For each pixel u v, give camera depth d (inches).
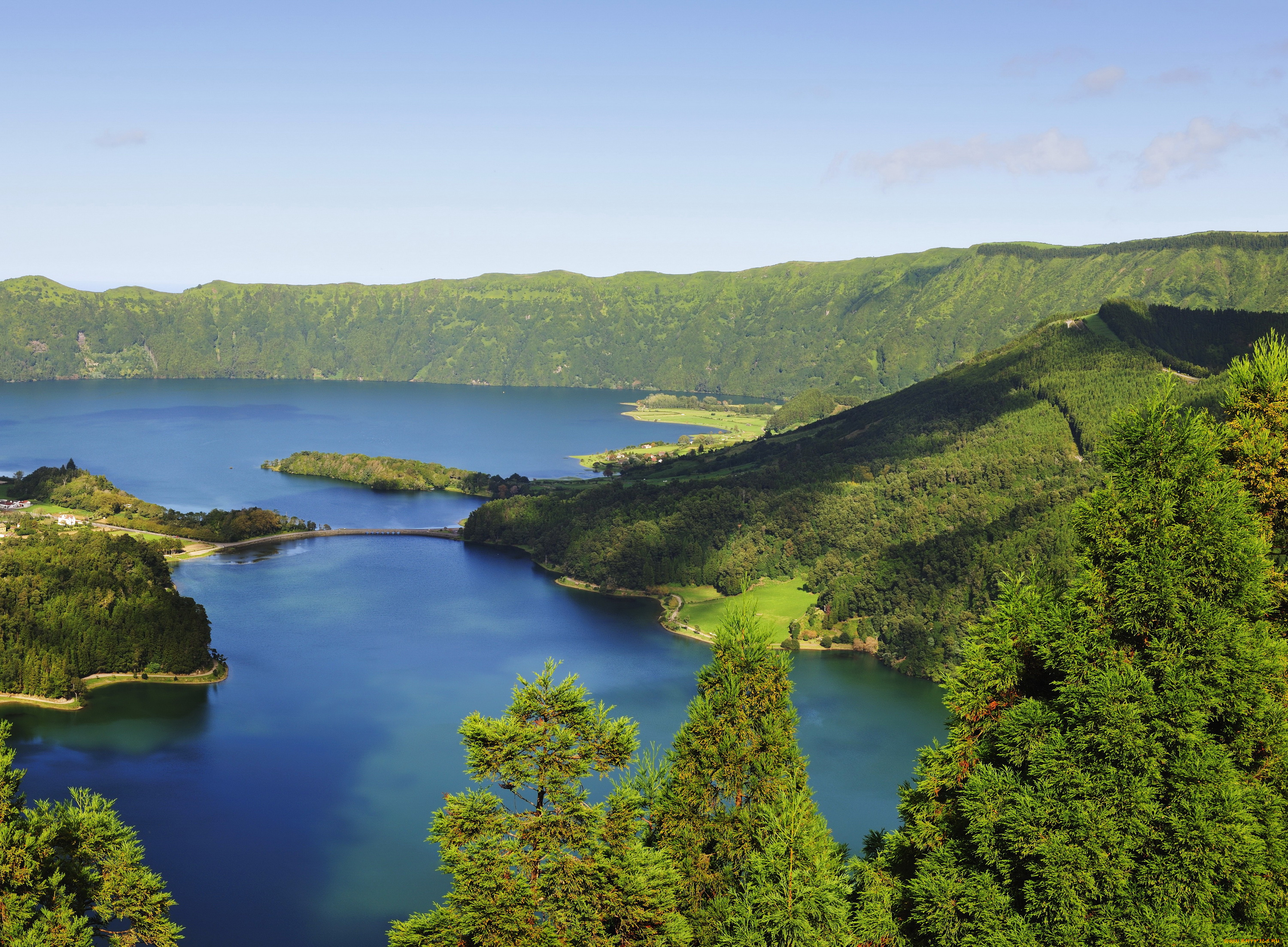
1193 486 1902.1
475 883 1733.5
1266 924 1648.6
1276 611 2007.9
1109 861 1710.1
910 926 2004.2
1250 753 1788.9
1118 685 1781.5
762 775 2158.0
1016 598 2127.2
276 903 5551.2
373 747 7721.5
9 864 1825.8
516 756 1800.0
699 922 2052.2
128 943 1967.3
